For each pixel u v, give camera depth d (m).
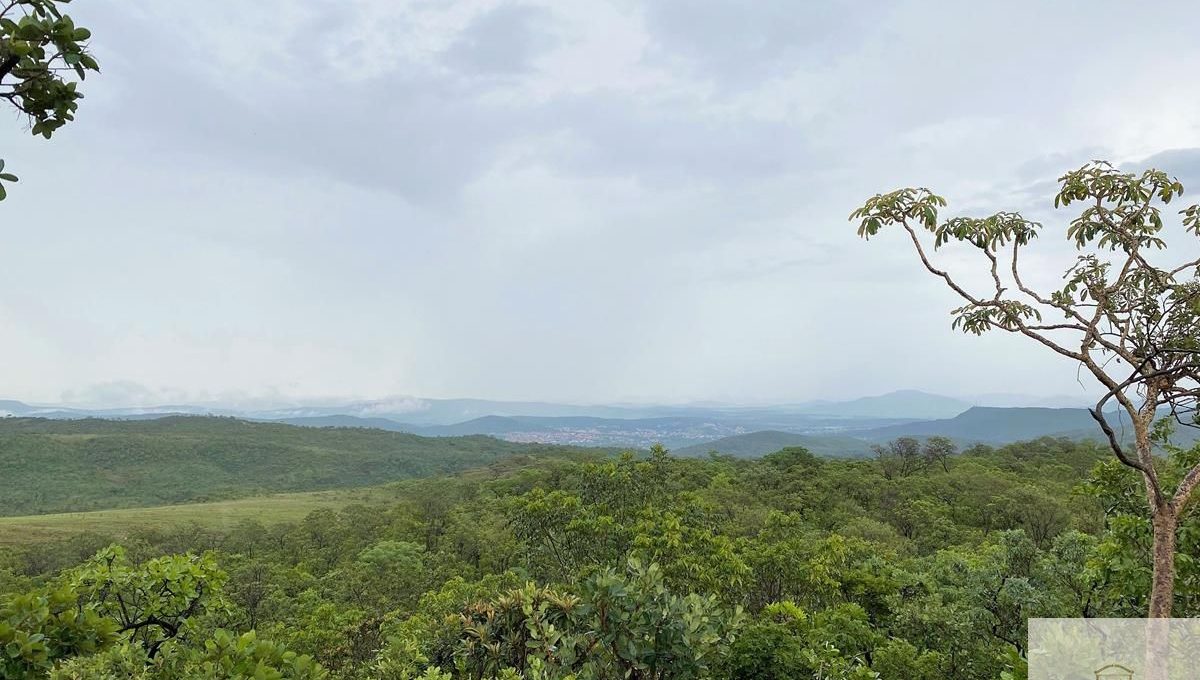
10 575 46.38
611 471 22.33
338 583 36.72
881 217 4.02
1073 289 4.39
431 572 38.69
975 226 3.89
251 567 38.88
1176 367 3.54
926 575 15.19
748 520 35.28
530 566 23.02
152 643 4.69
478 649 5.12
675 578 15.73
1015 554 9.76
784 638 8.24
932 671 9.12
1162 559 3.67
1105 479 5.54
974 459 68.19
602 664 4.65
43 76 2.59
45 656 3.28
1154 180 3.88
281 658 3.76
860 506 47.38
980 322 4.09
